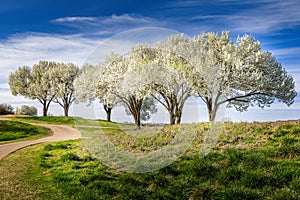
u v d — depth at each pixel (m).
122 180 7.86
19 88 52.41
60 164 10.60
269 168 7.59
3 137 21.48
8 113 59.25
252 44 24.27
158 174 8.02
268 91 24.30
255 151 9.13
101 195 7.25
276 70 24.69
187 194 6.97
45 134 25.75
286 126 11.62
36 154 13.40
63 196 7.45
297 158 8.18
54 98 51.84
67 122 39.84
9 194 7.63
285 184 6.82
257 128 12.17
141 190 7.26
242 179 7.19
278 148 8.98
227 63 23.09
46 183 8.55
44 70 53.75
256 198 6.34
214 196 6.67
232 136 11.59
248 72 23.14
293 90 25.19
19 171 10.09
